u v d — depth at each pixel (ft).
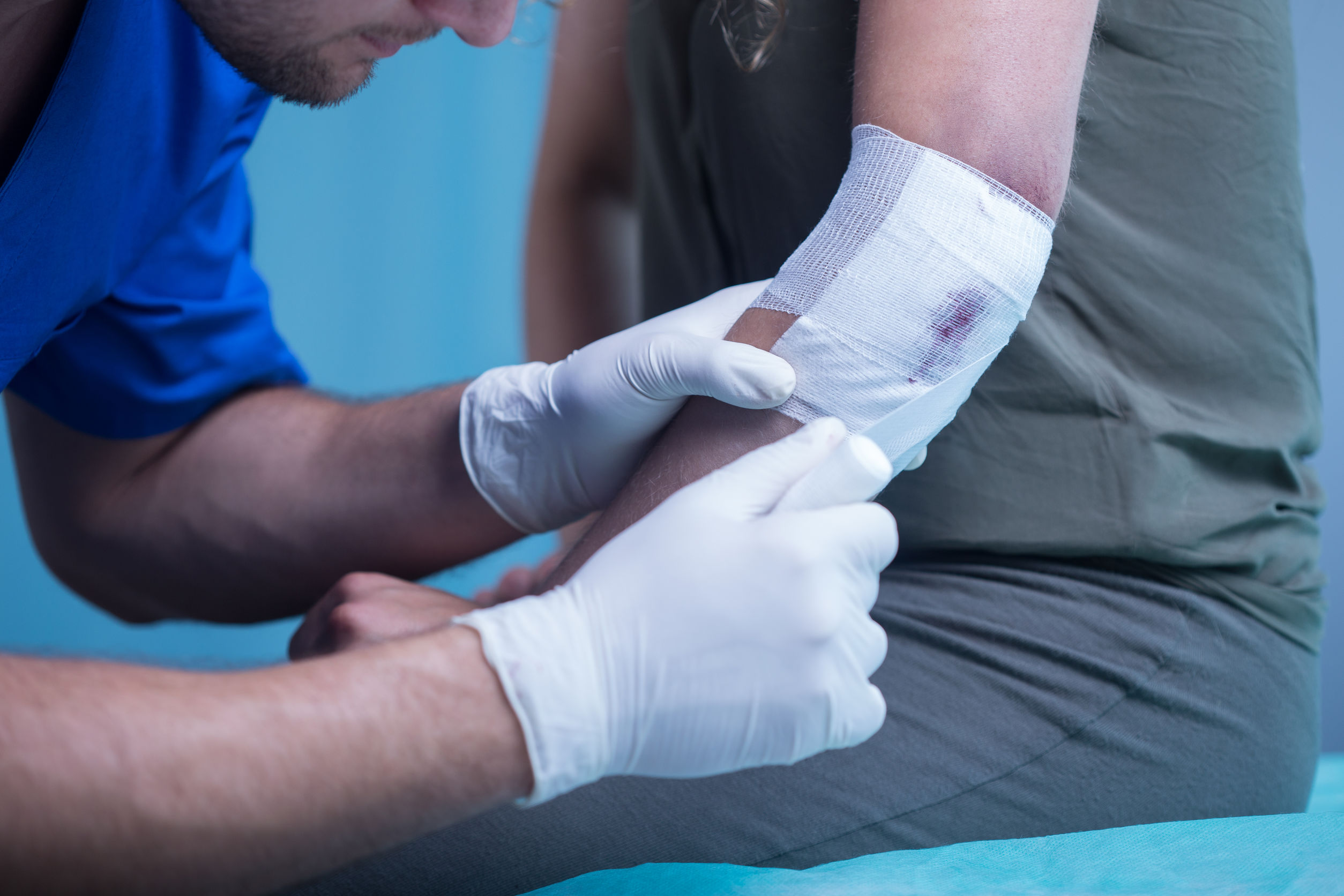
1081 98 2.62
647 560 1.84
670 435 2.36
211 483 3.42
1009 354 2.65
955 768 2.41
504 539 3.12
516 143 10.25
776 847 2.30
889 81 2.22
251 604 3.53
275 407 3.56
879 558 1.87
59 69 2.67
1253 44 2.68
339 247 10.12
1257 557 2.70
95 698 1.58
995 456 2.69
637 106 3.47
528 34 5.36
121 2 2.72
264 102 3.59
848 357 2.17
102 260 3.01
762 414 2.22
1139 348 2.69
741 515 1.88
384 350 10.29
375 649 1.76
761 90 2.86
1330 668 7.54
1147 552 2.61
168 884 1.56
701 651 1.78
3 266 2.72
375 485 3.19
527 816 2.22
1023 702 2.50
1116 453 2.62
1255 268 2.72
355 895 2.10
